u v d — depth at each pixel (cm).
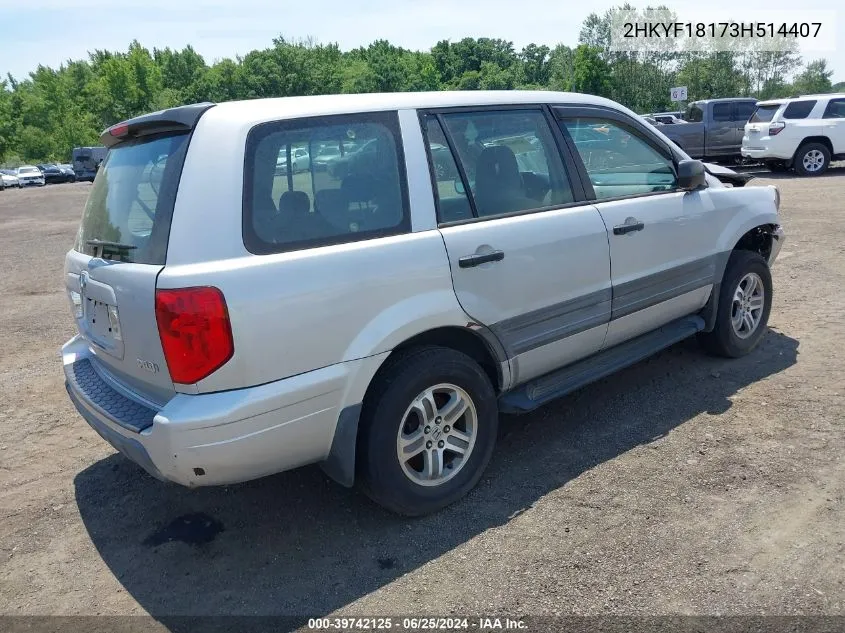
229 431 268
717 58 6481
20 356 639
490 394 348
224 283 263
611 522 317
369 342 297
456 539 314
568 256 371
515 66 9712
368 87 8681
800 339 535
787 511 316
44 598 295
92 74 9775
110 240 313
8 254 1338
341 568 300
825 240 880
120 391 315
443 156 338
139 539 334
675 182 452
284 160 290
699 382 467
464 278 328
